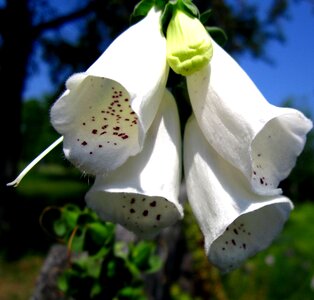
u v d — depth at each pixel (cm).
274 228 11
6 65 75
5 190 86
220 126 10
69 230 16
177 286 49
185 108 12
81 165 10
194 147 11
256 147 11
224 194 11
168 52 11
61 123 10
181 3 11
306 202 221
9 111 80
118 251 17
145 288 30
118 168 10
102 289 16
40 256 80
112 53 10
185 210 49
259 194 10
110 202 11
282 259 83
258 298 71
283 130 11
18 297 66
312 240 116
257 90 11
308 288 78
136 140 10
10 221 90
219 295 55
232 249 11
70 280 16
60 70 79
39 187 192
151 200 11
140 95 9
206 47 10
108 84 10
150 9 12
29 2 75
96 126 10
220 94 10
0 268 75
